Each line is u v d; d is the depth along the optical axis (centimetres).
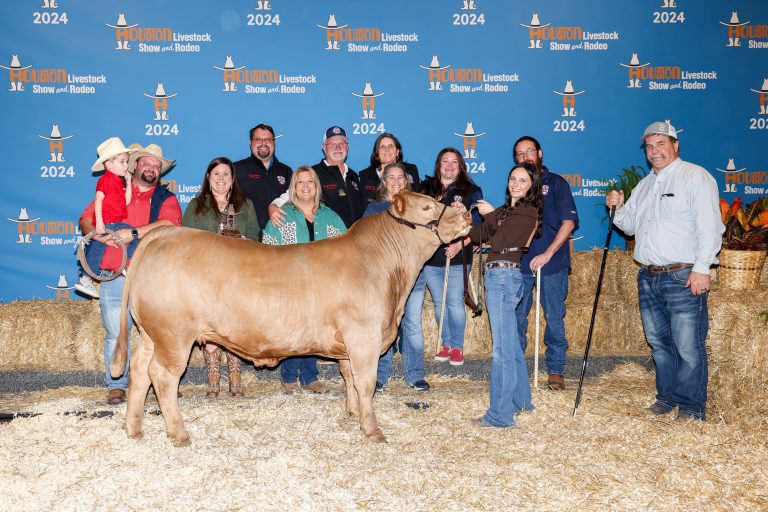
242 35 739
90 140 729
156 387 414
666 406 519
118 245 516
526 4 762
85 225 533
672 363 520
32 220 727
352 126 759
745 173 791
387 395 553
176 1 727
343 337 425
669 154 508
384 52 754
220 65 738
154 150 559
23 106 718
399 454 414
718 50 780
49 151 724
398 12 752
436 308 608
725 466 400
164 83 733
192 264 399
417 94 761
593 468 397
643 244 516
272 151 623
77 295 739
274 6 739
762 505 356
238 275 404
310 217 541
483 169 772
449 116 766
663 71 777
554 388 575
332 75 752
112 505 342
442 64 760
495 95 767
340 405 517
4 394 575
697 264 480
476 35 761
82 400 550
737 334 536
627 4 769
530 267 560
